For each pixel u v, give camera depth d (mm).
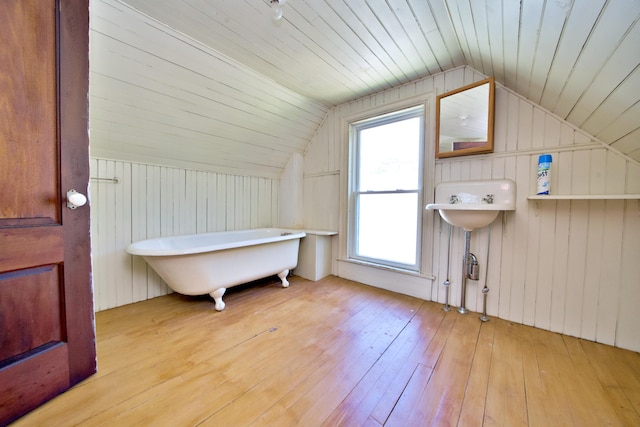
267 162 3092
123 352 1413
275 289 2488
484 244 1943
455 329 1713
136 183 2164
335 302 2168
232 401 1069
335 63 2000
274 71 2107
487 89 1832
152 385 1156
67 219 1103
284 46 1771
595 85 1131
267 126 2672
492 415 1006
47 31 1012
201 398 1084
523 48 1255
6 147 929
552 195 1607
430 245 2219
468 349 1475
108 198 2012
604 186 1507
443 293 2160
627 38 792
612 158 1480
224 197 2826
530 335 1640
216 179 2752
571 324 1635
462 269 1996
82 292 1167
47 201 1044
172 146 2254
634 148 1347
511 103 1799
